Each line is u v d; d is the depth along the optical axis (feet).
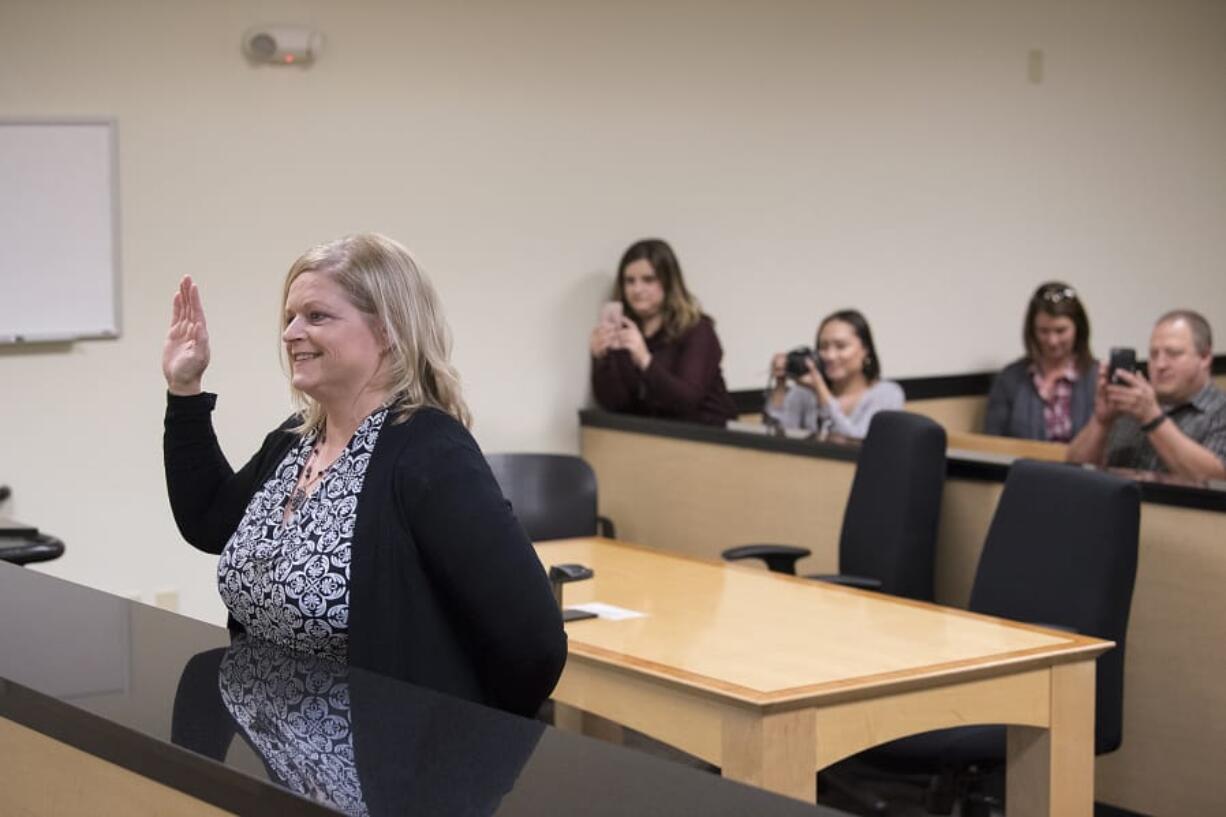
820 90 20.61
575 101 18.44
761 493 15.98
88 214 15.47
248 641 6.15
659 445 17.35
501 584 6.06
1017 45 22.80
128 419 15.85
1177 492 12.37
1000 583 11.86
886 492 13.51
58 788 5.37
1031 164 23.16
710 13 19.48
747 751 8.68
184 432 7.17
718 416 18.17
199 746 4.66
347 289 6.36
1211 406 15.39
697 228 19.57
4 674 5.59
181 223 16.05
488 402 18.03
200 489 7.16
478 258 17.88
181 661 5.81
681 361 18.03
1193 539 12.31
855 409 17.61
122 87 15.65
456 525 6.07
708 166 19.61
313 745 4.68
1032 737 9.99
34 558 10.12
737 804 4.10
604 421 18.16
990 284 22.82
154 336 15.96
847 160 20.97
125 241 15.74
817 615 10.75
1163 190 24.98
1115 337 24.56
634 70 18.88
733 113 19.79
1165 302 25.22
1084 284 24.06
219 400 16.34
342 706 5.13
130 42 15.66
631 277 18.17
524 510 15.55
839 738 8.93
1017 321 23.21
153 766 4.80
